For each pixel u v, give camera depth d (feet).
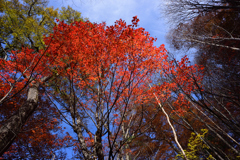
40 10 38.42
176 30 28.60
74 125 19.03
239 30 29.22
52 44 17.92
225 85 26.73
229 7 20.94
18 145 31.19
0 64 22.33
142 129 40.83
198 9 23.81
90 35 18.12
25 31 28.73
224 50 28.91
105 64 18.78
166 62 22.34
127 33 17.07
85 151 16.28
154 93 24.40
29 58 22.89
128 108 25.61
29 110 21.83
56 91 33.68
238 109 30.32
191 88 24.39
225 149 31.32
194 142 24.45
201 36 26.23
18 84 25.50
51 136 34.55
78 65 18.81
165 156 42.57
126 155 26.76
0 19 29.86
